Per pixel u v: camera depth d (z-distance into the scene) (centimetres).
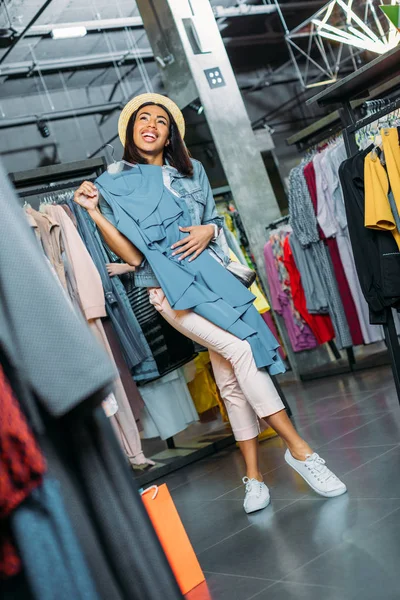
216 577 213
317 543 212
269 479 311
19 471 76
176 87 678
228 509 288
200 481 363
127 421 382
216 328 267
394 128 305
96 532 84
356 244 316
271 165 1249
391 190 304
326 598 171
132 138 287
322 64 1425
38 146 1184
